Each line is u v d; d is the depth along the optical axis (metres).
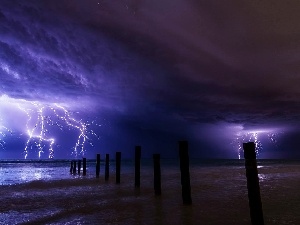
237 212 6.09
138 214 5.98
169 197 8.54
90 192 10.00
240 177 16.39
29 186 12.19
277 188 10.23
